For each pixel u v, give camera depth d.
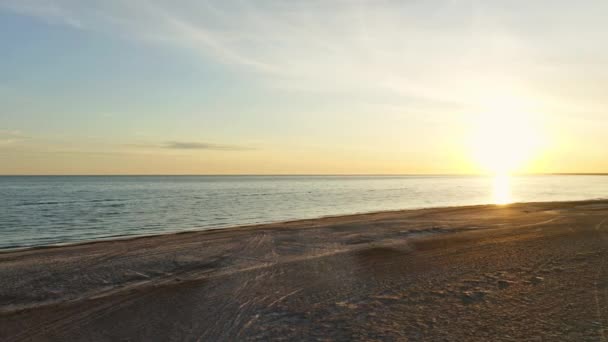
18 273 11.94
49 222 28.30
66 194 60.56
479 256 13.52
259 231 20.55
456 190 80.38
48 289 10.34
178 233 20.56
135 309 8.73
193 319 8.03
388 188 87.69
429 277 10.85
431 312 8.00
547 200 52.91
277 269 12.25
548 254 13.53
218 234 19.69
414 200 51.91
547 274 10.79
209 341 6.94
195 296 9.59
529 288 9.51
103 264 13.09
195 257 14.12
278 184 115.38
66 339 7.19
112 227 26.05
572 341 6.38
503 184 120.12
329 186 99.19
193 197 54.56
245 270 12.18
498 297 8.88
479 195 63.78
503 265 12.05
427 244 16.20
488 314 7.79
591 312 7.74
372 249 15.30
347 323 7.50
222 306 8.79
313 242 17.06
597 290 9.22
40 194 60.34
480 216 27.14
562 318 7.45
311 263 13.00
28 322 8.05
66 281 11.09
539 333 6.75
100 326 7.78
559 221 23.50
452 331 6.95
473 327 7.12
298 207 40.75
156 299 9.42
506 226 21.53
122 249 15.73
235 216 32.56
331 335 6.94
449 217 26.72
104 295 9.83
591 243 15.59
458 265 12.24
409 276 11.02
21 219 29.86
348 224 23.02
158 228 25.72
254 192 68.50
